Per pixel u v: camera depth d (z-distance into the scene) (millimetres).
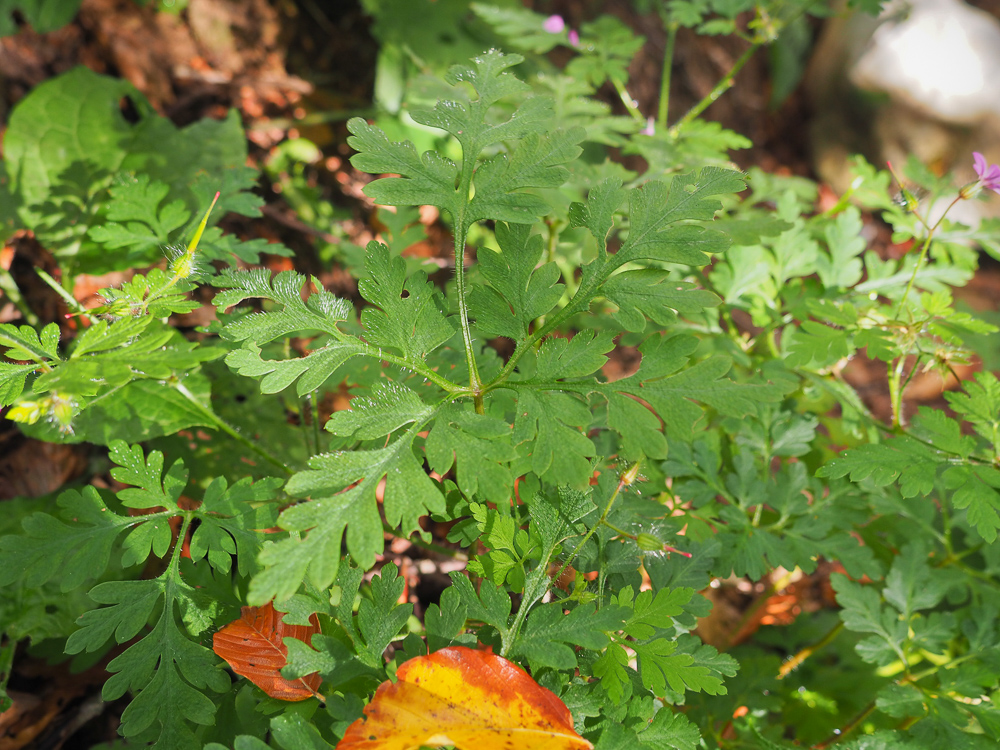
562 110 262
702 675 141
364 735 124
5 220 248
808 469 235
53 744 204
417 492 135
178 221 200
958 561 223
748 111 599
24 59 315
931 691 180
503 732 127
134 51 351
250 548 158
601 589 154
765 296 240
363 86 421
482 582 145
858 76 589
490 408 166
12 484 235
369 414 143
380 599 143
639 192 156
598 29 300
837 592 195
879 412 407
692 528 193
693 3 296
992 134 558
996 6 640
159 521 159
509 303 159
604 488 165
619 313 151
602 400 209
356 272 248
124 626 150
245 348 145
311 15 420
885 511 215
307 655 136
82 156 260
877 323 195
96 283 270
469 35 403
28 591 196
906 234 244
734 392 145
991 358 303
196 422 197
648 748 139
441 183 157
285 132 374
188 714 146
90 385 127
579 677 150
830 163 604
